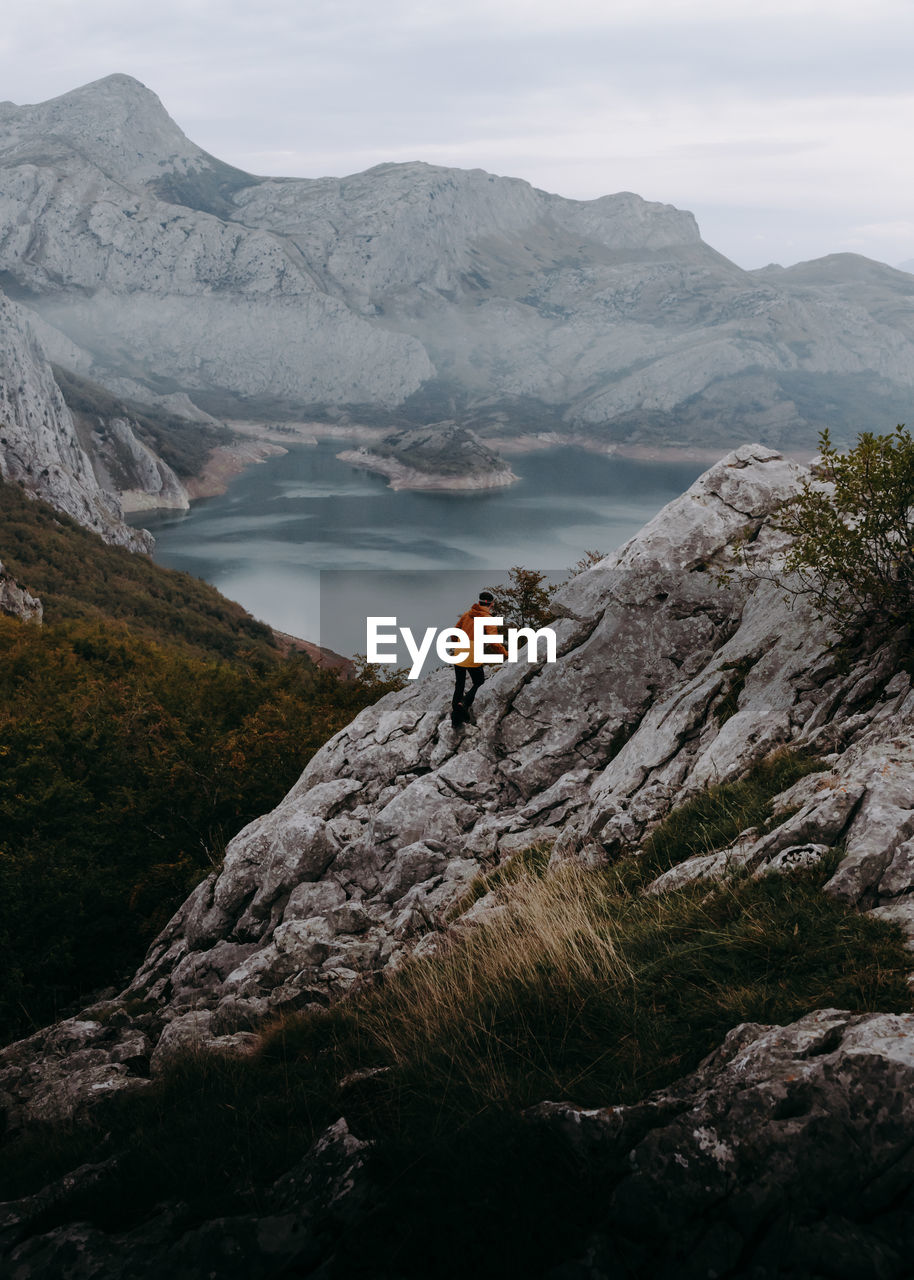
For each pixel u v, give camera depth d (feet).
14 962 59.11
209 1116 18.44
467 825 42.14
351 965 30.89
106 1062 30.45
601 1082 14.97
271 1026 24.75
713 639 44.52
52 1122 24.25
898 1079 11.82
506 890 29.78
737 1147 11.92
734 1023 15.29
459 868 36.78
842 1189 11.25
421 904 33.76
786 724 31.91
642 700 44.09
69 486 514.27
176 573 440.86
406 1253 12.15
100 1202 15.64
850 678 31.63
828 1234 10.80
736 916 19.19
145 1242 14.14
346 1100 17.07
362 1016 22.38
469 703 46.96
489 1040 17.40
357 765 49.21
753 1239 11.09
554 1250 11.58
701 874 22.76
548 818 39.60
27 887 63.31
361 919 35.40
